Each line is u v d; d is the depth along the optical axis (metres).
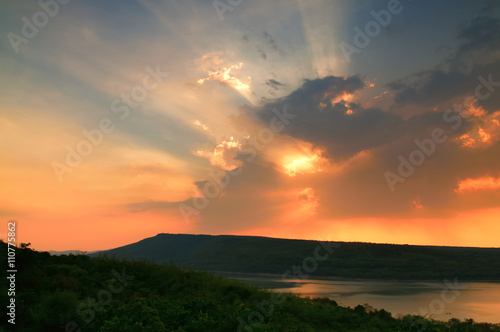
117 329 13.86
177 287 24.28
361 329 19.97
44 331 14.08
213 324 16.12
